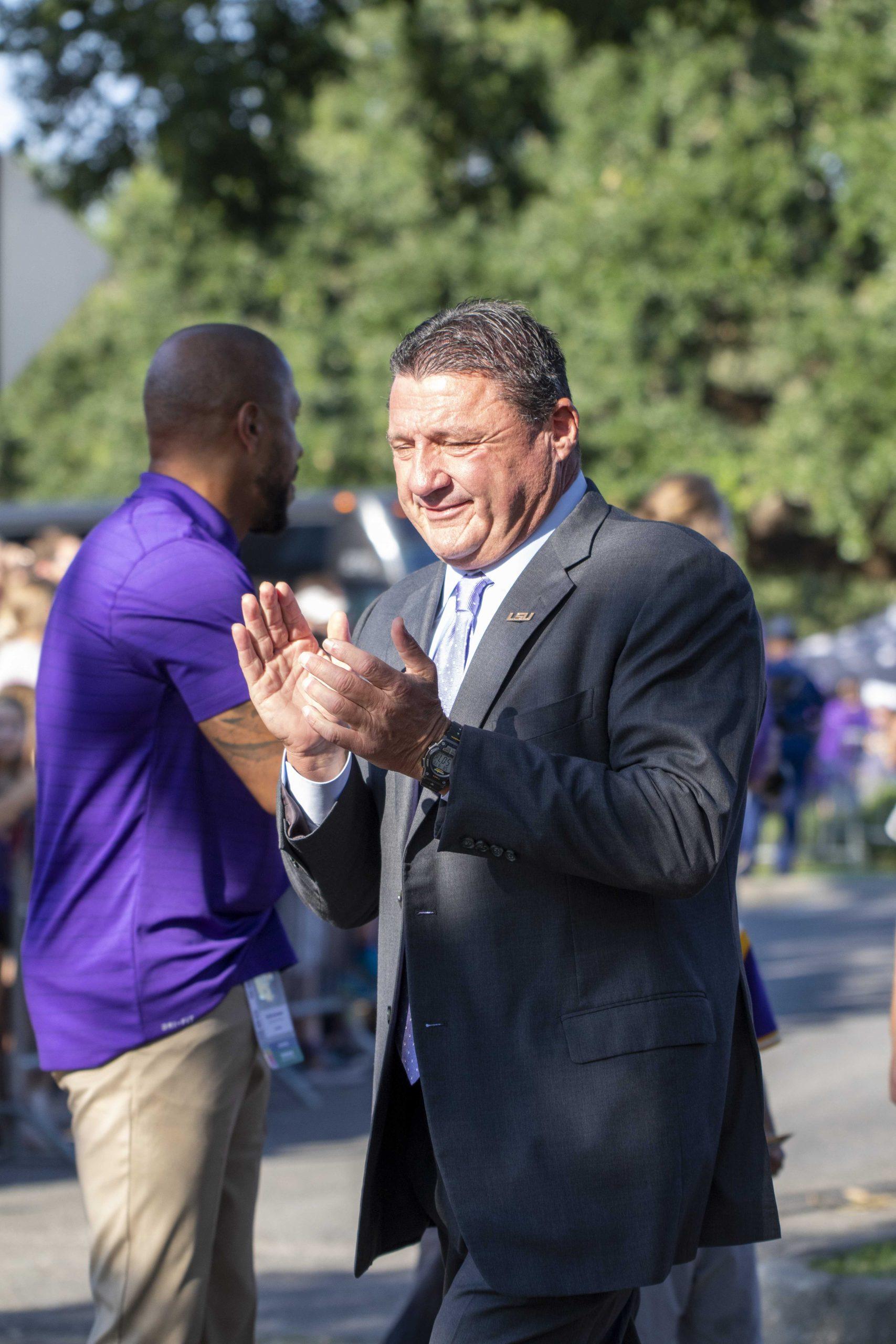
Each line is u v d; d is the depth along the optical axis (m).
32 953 6.34
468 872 4.84
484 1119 4.72
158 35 25.09
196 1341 6.19
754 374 55.41
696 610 4.82
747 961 7.30
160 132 25.88
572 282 52.47
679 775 4.61
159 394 6.82
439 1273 7.25
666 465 52.09
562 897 4.79
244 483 6.90
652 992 4.76
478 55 29.56
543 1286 4.63
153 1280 6.09
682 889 4.59
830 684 52.59
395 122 52.94
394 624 4.65
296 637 5.14
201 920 6.22
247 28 25.61
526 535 5.05
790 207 50.94
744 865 12.21
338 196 52.94
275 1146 13.96
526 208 31.25
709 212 50.66
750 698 4.86
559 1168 4.66
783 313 51.97
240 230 27.62
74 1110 6.25
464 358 4.92
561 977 4.75
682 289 51.03
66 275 11.45
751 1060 5.16
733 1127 5.13
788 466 51.47
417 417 4.97
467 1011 4.79
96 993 6.16
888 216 49.25
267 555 42.75
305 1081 16.48
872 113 49.69
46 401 69.75
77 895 6.24
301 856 5.28
